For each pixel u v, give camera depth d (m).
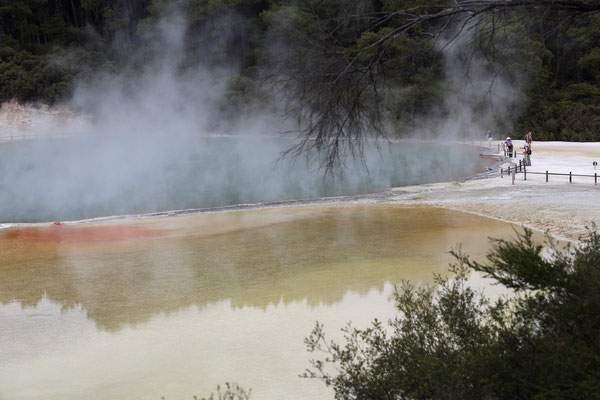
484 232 20.33
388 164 48.16
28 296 14.38
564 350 3.95
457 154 54.84
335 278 15.00
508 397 4.14
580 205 23.39
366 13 4.32
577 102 69.19
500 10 4.27
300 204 29.47
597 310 4.03
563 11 4.26
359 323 11.37
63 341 11.12
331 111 4.42
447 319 5.46
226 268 16.61
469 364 4.37
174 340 10.90
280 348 10.24
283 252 18.53
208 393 8.52
